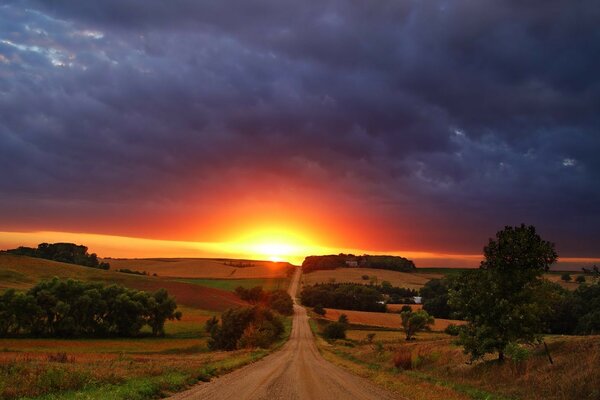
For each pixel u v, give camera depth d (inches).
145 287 6304.1
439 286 7273.6
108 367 1026.1
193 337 4274.1
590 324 2218.3
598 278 1298.0
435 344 1955.0
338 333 4050.2
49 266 6609.3
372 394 788.6
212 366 1176.8
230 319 3400.6
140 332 4488.2
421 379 1146.0
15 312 4013.3
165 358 1776.6
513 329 1104.2
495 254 1152.8
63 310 4143.7
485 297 1144.2
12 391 587.5
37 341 3700.8
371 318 5866.1
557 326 2433.6
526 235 1131.3
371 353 2118.6
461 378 1186.6
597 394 758.5
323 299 7249.0
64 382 662.5
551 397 821.9
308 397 714.2
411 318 3806.6
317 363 1660.9
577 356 953.5
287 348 2908.5
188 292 6427.2
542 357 1043.3
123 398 596.1
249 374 1085.1
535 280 1136.2
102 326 4338.1
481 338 1143.0
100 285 4584.2
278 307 6328.7
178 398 642.8
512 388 940.0
